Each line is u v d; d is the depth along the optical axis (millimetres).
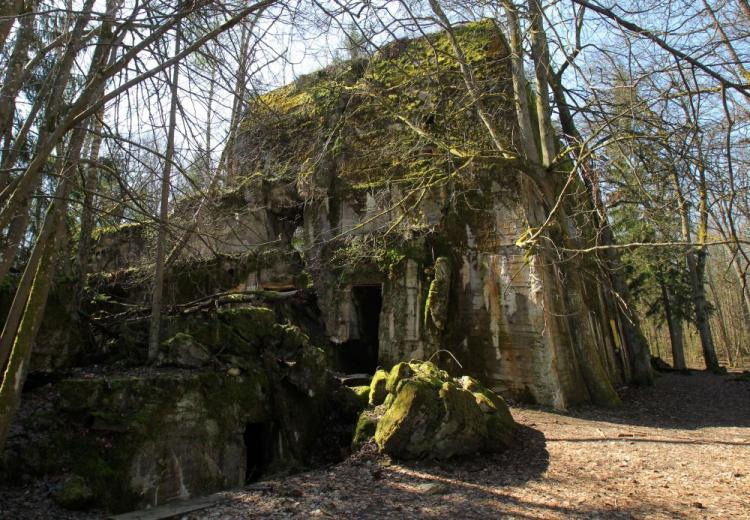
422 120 13945
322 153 13859
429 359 12438
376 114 15094
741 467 7270
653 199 8547
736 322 36281
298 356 9648
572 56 11531
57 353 8070
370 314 15055
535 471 7277
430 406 7742
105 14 4984
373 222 14172
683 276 25406
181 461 7258
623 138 8609
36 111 5766
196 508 6125
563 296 12852
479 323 12508
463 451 7832
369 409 9203
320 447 9297
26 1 6109
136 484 6707
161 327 9422
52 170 6695
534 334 11836
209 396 7941
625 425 10266
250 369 8852
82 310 9367
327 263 14211
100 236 16469
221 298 10883
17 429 6578
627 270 23625
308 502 6215
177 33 5562
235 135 7305
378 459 7734
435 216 13516
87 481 6348
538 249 12062
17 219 5660
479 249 12875
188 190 9680
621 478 6926
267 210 15453
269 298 11070
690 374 21203
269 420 8898
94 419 6859
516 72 12766
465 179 13133
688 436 9258
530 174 11945
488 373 12156
